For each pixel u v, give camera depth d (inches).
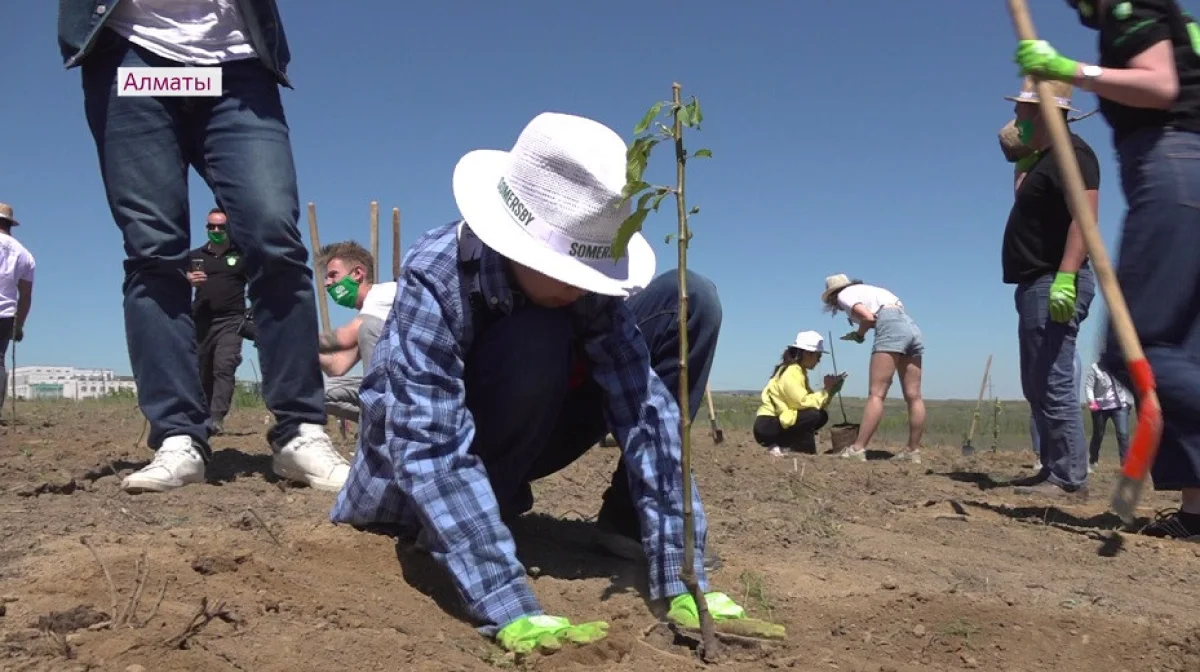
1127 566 134.1
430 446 86.5
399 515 103.4
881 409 298.5
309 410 148.6
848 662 84.9
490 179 90.8
